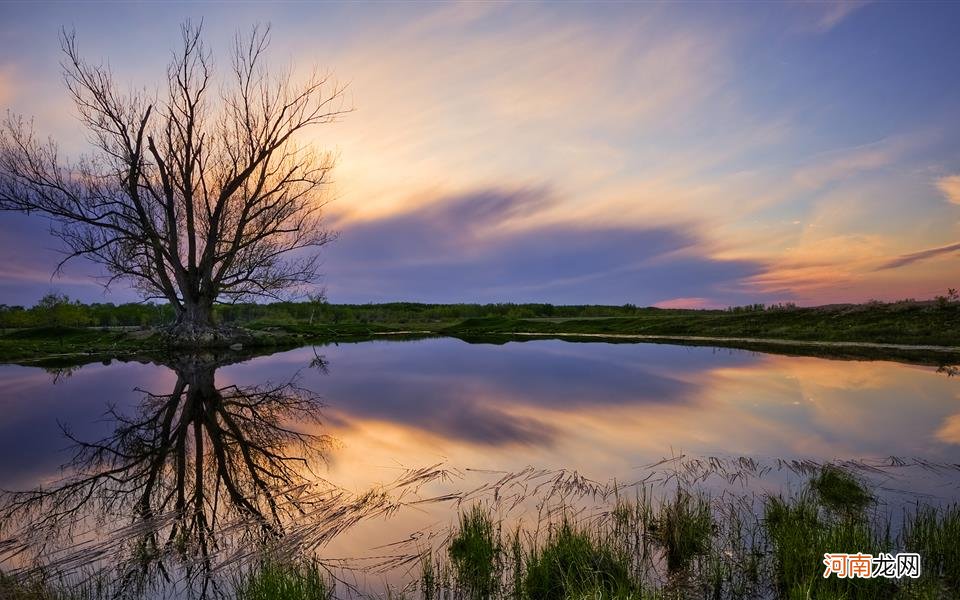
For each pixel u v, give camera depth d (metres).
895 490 7.59
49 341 32.47
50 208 27.78
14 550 6.37
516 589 5.23
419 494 7.91
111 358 28.44
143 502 7.92
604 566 5.45
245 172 30.72
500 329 51.84
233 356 29.62
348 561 5.89
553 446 10.45
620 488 7.95
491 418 13.09
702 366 21.98
